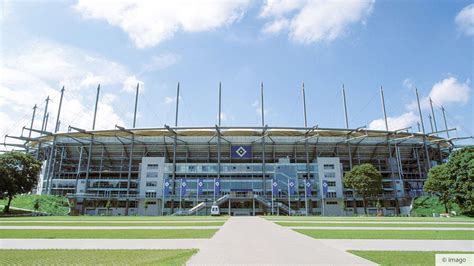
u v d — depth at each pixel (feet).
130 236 64.95
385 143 340.59
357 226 96.22
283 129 324.80
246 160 347.77
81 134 330.13
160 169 313.94
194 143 332.60
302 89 349.00
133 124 336.49
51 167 331.36
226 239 58.90
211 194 300.61
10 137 323.16
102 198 299.17
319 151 347.36
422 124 368.27
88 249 46.80
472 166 183.42
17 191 212.84
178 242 54.80
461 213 208.03
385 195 316.60
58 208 266.36
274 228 86.63
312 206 309.63
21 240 58.18
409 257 39.01
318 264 34.68
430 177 234.38
